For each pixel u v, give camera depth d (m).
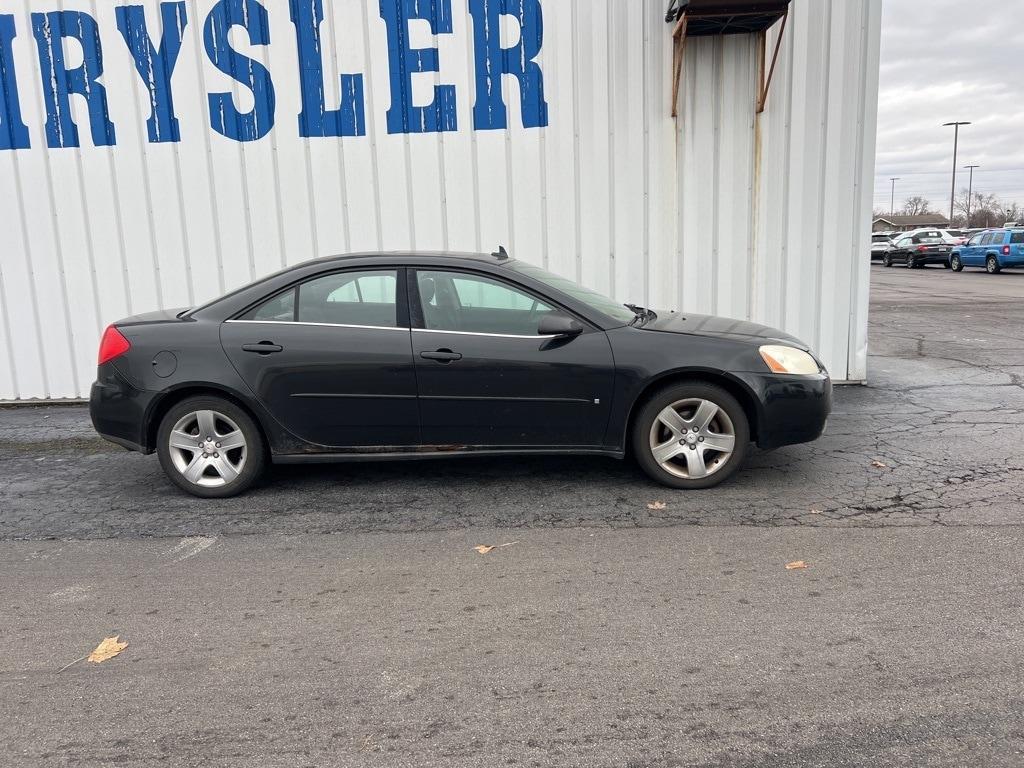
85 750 2.54
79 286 7.78
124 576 3.87
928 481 4.92
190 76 7.47
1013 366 8.74
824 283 7.52
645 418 4.76
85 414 7.54
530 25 7.31
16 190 7.65
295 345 4.73
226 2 7.36
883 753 2.43
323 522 4.52
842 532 4.14
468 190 7.57
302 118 7.51
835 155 7.29
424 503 4.78
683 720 2.62
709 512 4.48
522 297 4.78
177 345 4.77
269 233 7.69
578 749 2.49
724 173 7.42
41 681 2.96
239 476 4.89
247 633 3.28
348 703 2.77
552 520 4.44
